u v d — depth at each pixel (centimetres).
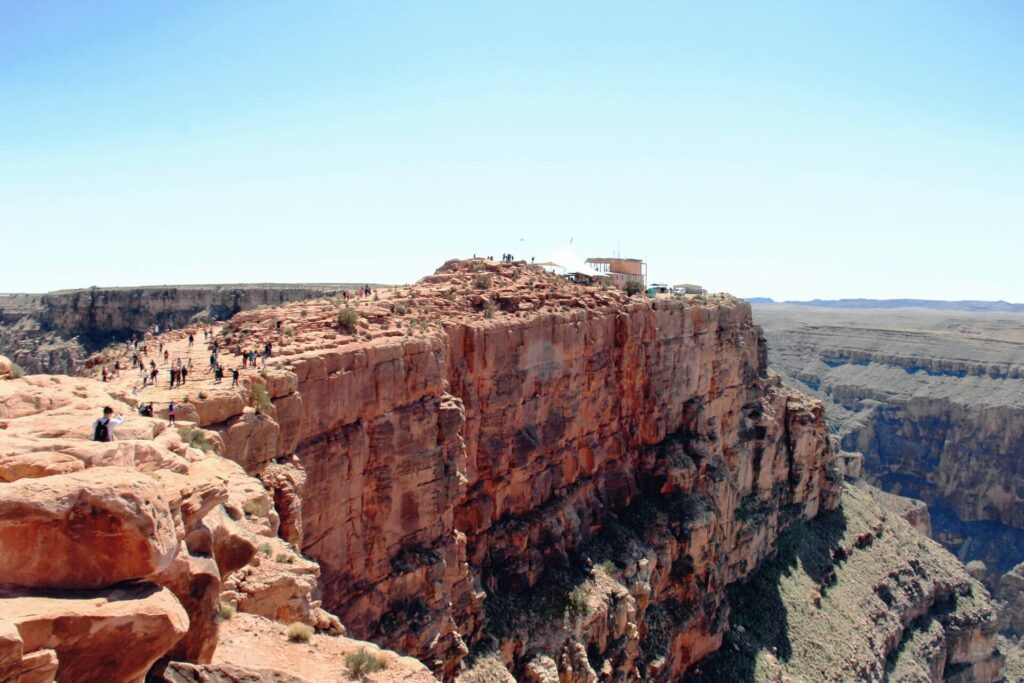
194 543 1712
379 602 4050
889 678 8656
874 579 10081
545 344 6159
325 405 3756
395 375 4228
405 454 4278
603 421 7094
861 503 11838
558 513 6200
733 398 9188
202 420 2981
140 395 2980
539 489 6191
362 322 4550
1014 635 14000
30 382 2348
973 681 10631
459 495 4688
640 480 7550
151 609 1386
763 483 9506
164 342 4600
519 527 5762
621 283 9638
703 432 8381
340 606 3828
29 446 1569
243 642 2025
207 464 2012
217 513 1923
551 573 5884
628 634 6053
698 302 8812
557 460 6450
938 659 9912
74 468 1505
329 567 3772
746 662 7262
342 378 3853
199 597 1653
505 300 6219
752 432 9481
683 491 7544
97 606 1340
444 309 5691
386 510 4147
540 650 5303
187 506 1664
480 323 5484
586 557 6200
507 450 5800
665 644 6475
